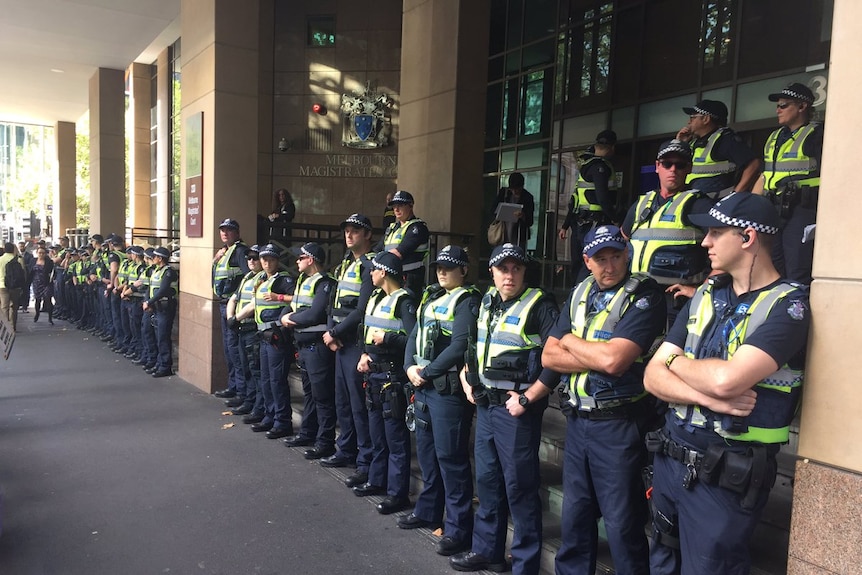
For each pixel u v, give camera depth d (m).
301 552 3.79
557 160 9.67
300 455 5.55
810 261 3.39
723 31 7.10
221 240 7.66
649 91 8.09
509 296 3.35
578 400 2.83
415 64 8.20
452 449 3.76
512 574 3.41
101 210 17.22
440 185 7.76
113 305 10.75
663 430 2.37
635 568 2.77
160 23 12.84
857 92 1.95
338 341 4.90
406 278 5.54
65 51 15.19
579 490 2.92
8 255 12.68
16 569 3.51
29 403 7.24
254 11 7.74
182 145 8.54
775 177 3.54
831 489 2.00
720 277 2.28
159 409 7.01
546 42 9.88
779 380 2.06
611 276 2.82
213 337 7.67
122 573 3.50
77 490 4.67
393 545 3.91
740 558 2.14
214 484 4.84
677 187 3.38
